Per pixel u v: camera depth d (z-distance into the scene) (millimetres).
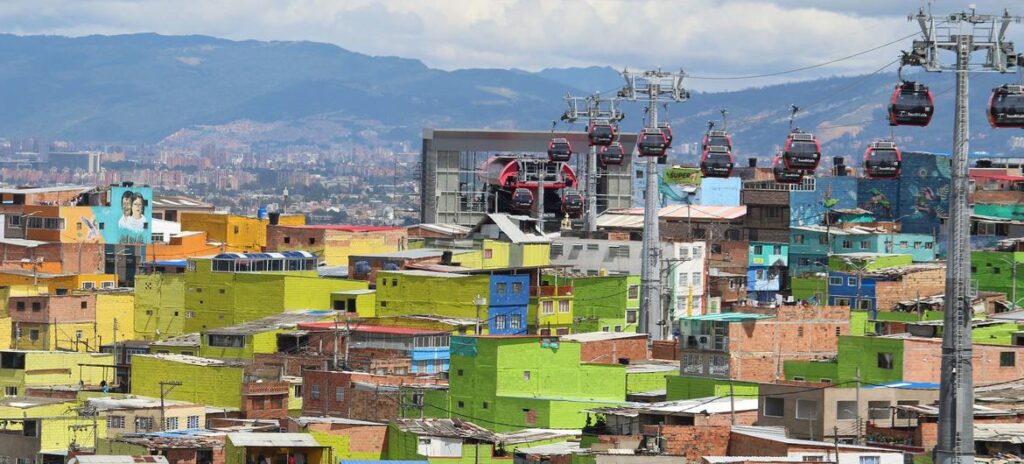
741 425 126938
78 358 182750
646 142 198375
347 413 155875
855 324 166875
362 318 191000
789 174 141750
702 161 164500
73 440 145000
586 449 121812
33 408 153875
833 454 113562
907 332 167000
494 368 150625
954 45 109500
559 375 152875
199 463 128875
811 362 149625
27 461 144250
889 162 121625
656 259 199875
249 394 163000
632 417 129375
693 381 149875
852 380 144375
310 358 174000
